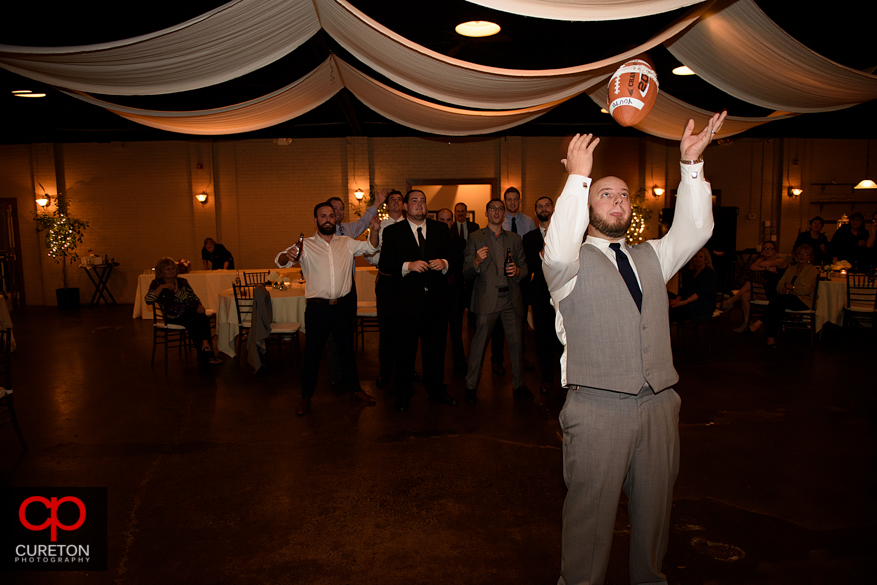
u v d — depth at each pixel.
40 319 9.15
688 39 4.60
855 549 2.28
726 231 10.77
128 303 11.23
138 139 9.52
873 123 8.74
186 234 11.24
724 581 2.08
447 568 2.18
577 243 1.59
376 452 3.31
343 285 4.00
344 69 5.82
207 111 6.00
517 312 4.12
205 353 5.58
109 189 11.12
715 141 9.40
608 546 1.70
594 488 1.66
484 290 4.03
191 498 2.78
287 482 2.94
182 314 5.54
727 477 2.93
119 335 7.52
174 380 5.05
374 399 4.21
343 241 4.05
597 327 1.66
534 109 6.17
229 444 3.47
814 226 7.68
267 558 2.26
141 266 11.25
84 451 3.38
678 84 7.37
